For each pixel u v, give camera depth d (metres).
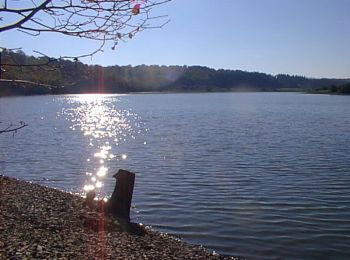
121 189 15.95
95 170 27.72
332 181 22.41
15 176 25.75
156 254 11.53
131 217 16.14
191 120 71.62
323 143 38.50
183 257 11.54
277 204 17.94
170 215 16.44
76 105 133.88
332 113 84.44
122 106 126.56
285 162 28.56
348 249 12.88
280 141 40.69
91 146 40.50
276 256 12.30
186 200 18.75
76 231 13.05
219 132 50.72
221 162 29.06
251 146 37.41
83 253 10.81
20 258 9.63
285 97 197.25
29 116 81.44
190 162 29.41
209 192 20.25
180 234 14.20
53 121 71.88
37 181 24.30
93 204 16.86
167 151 35.59
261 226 15.00
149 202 18.44
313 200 18.56
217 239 13.69
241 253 12.53
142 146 39.72
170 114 88.56
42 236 11.98
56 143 43.00
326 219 15.79
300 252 12.63
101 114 91.31
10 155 34.56
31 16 3.44
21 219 13.88
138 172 26.14
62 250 10.80
